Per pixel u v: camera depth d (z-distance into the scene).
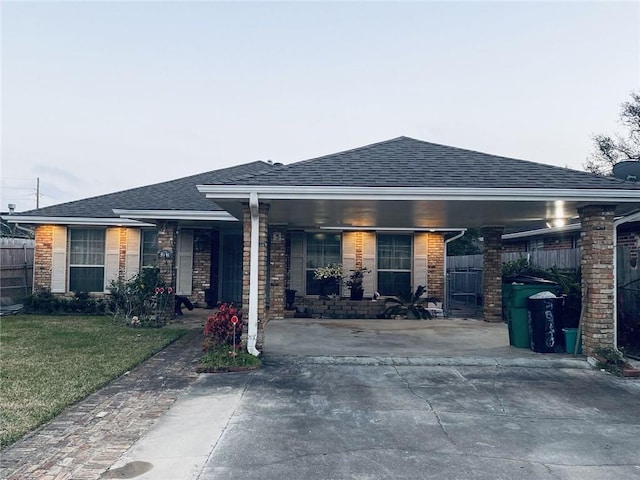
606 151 25.95
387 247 15.22
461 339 9.91
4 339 9.83
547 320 8.38
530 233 16.61
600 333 7.76
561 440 4.60
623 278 9.03
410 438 4.61
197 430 4.78
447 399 5.89
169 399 5.85
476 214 9.97
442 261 15.07
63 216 14.96
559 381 6.78
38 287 15.30
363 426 4.92
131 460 4.05
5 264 15.73
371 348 8.77
